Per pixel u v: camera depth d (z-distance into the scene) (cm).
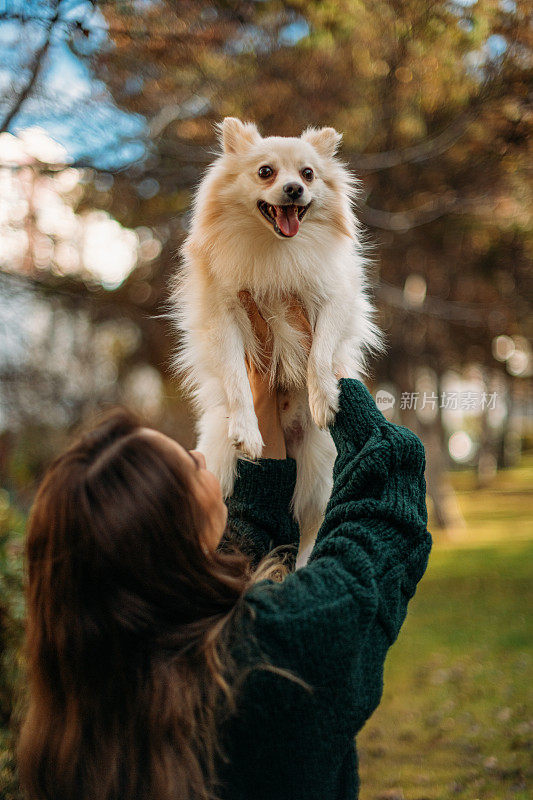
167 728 108
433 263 1060
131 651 113
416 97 635
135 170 628
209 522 129
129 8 427
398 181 768
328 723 113
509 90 589
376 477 140
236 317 236
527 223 884
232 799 112
